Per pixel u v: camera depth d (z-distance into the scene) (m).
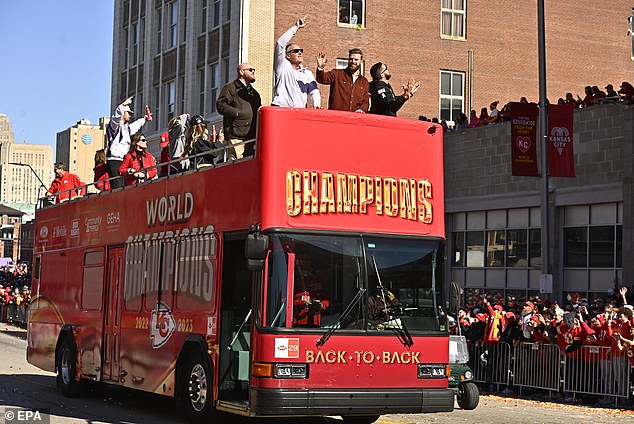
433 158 13.23
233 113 14.57
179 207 14.59
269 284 12.02
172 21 47.25
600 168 26.14
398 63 42.31
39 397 17.83
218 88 42.28
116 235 16.81
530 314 20.59
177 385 14.02
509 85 44.03
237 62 40.22
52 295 19.58
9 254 112.50
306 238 12.29
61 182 21.33
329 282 12.30
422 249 12.91
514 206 29.28
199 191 14.02
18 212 73.75
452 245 32.44
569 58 44.72
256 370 11.93
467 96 43.34
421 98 42.56
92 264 17.70
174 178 14.86
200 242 13.81
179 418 14.92
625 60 45.75
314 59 40.94
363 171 12.77
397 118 13.09
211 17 43.28
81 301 17.98
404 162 13.03
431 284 12.90
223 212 13.26
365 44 41.81
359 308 12.37
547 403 18.94
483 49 43.75
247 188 12.70
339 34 41.41
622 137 25.48
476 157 31.06
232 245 13.18
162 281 14.84
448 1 43.34
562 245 27.77
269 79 40.38
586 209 27.00
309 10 41.03
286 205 12.30
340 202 12.56
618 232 25.88
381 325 12.45
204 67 43.66
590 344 18.97
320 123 12.66
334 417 15.74
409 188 12.99
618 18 45.69
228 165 13.28
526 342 20.38
